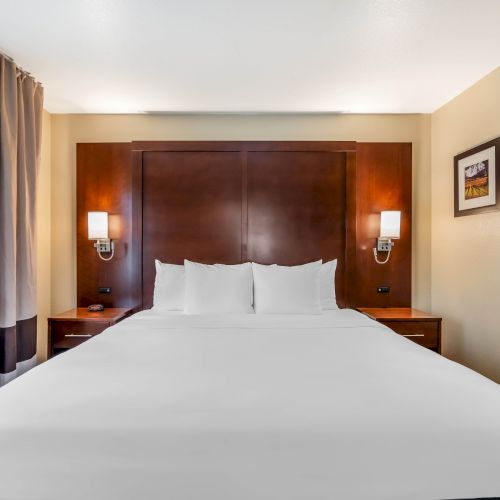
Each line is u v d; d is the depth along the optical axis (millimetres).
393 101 3062
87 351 1726
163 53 2303
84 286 3303
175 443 940
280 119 3324
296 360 1602
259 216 3238
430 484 893
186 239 3244
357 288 3316
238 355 1678
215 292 2750
